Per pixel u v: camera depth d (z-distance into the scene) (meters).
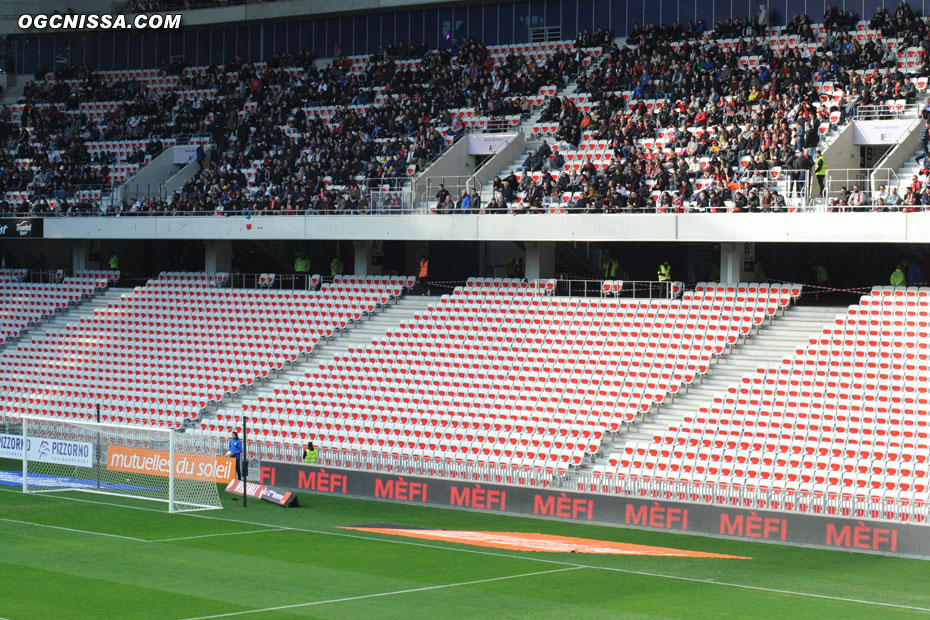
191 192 96.56
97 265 103.88
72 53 124.50
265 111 105.69
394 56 109.00
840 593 43.72
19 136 113.00
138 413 85.81
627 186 78.56
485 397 75.00
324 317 87.38
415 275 94.69
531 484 62.66
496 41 107.75
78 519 59.12
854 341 66.75
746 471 61.91
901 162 76.06
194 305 93.00
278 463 70.38
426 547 52.34
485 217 80.69
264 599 42.16
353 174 93.69
